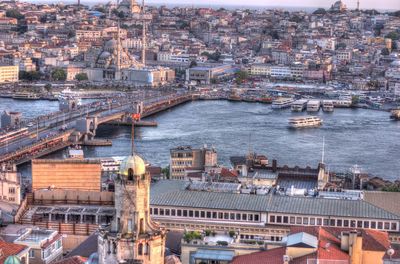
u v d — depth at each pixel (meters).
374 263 199.75
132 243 163.25
